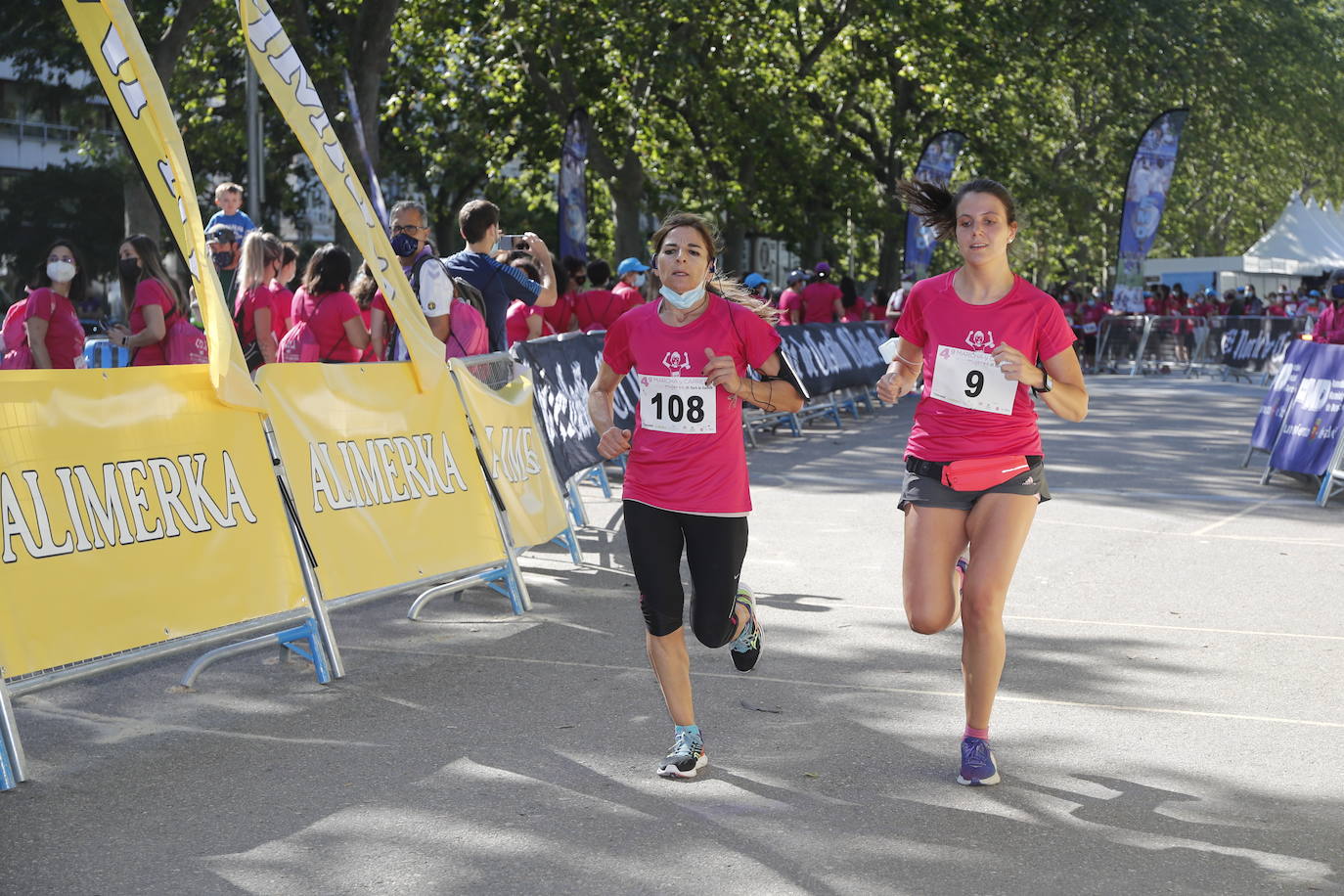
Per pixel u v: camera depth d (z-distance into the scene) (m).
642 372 4.25
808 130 29.39
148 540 4.68
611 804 4.01
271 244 8.30
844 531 8.87
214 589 4.89
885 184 33.09
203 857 3.64
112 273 35.19
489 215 7.92
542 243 8.49
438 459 6.30
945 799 4.06
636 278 12.78
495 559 6.46
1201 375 27.39
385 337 7.92
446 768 4.33
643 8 23.83
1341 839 3.78
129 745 4.59
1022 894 3.40
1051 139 36.09
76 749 4.55
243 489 5.11
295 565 5.26
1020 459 4.17
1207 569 7.61
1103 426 16.11
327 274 7.86
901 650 5.85
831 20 28.05
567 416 8.79
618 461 11.77
